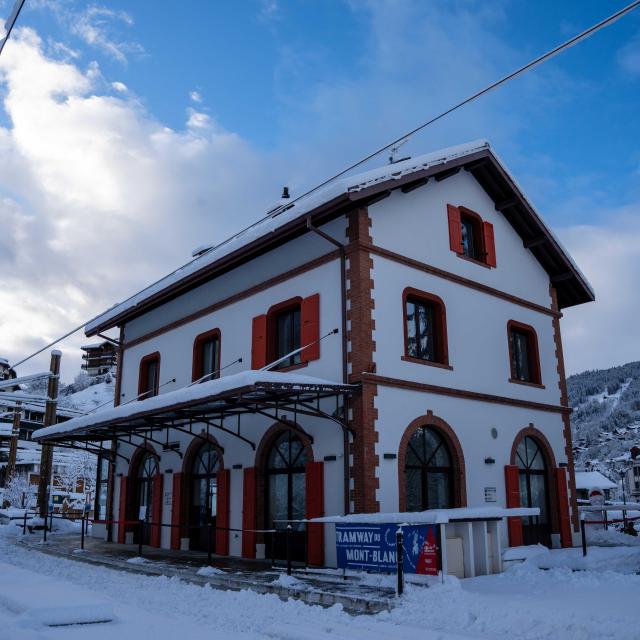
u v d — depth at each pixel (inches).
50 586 414.9
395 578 426.3
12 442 1530.5
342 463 550.6
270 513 629.0
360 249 578.6
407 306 621.6
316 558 546.6
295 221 597.0
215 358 741.9
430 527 410.3
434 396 610.9
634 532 815.7
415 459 588.4
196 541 721.0
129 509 834.8
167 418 674.2
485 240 730.2
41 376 1021.8
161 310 850.1
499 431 674.2
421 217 652.1
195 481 738.8
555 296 822.5
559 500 722.8
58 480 2372.0
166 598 429.1
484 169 735.1
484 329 693.9
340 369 569.6
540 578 442.9
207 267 711.1
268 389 489.4
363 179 569.0
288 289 644.7
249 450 653.3
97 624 311.4
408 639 295.1
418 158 632.4
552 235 781.9
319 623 339.0
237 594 429.1
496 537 484.1
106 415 687.1
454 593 374.0
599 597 370.9
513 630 307.3
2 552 748.0
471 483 625.0
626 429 5856.3
